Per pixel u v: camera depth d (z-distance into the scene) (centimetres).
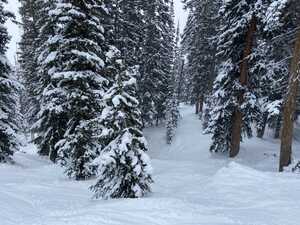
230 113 2430
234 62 2386
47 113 2067
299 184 1237
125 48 3102
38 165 2291
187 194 1233
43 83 2364
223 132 2581
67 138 1628
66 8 1695
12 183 1335
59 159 1673
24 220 809
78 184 1480
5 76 2106
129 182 1073
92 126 1586
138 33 3500
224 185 1324
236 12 2256
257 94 2439
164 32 4056
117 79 1088
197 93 4531
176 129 4078
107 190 1098
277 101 1812
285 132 1686
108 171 1088
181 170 1969
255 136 3491
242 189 1246
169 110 3931
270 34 2091
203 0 4094
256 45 2319
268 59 2197
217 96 2402
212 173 1847
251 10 2117
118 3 3266
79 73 1664
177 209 905
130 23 3238
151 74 3788
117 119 1069
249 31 2236
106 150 1075
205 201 1095
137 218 822
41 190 1270
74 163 1616
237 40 2338
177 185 1505
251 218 874
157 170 2009
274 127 3634
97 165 1074
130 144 1040
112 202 979
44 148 2323
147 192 1172
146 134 4019
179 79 6344
